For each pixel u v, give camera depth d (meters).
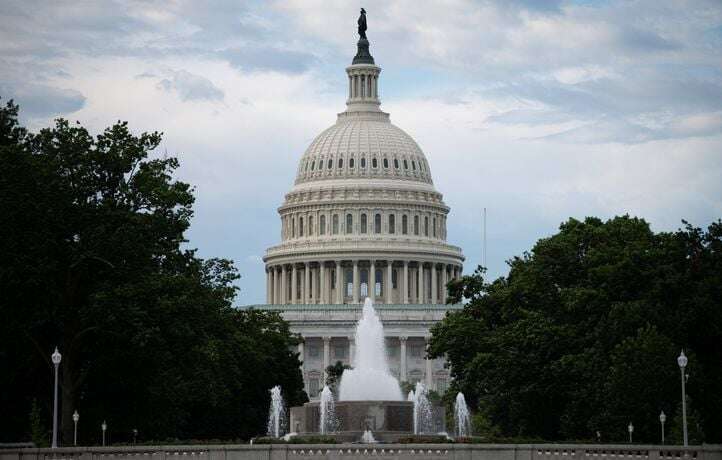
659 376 147.12
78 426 155.38
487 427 195.25
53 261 141.25
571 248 184.88
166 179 156.00
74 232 145.88
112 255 144.88
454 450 111.81
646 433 149.12
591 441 135.88
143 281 145.38
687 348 152.12
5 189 141.38
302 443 115.88
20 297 142.25
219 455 111.56
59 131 150.50
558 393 167.00
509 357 172.50
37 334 146.88
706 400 149.88
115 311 140.25
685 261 166.38
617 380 148.25
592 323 169.50
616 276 168.75
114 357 145.00
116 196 151.12
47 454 112.19
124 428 157.88
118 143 151.50
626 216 190.75
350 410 134.50
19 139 158.00
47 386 150.62
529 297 187.50
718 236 168.00
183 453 112.12
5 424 151.88
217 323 176.12
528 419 174.75
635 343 149.00
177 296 148.50
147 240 148.50
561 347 169.25
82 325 144.50
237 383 191.88
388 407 134.12
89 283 147.00
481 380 190.00
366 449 111.06
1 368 146.25
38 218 142.25
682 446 107.00
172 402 161.00
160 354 146.12
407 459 111.06
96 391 151.50
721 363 158.88
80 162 148.12
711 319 156.38
